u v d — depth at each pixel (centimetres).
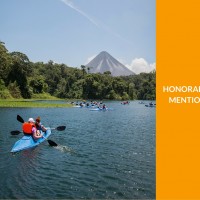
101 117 4269
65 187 1116
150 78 19362
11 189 1071
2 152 1631
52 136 2255
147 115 4975
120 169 1372
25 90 10150
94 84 14562
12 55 10212
